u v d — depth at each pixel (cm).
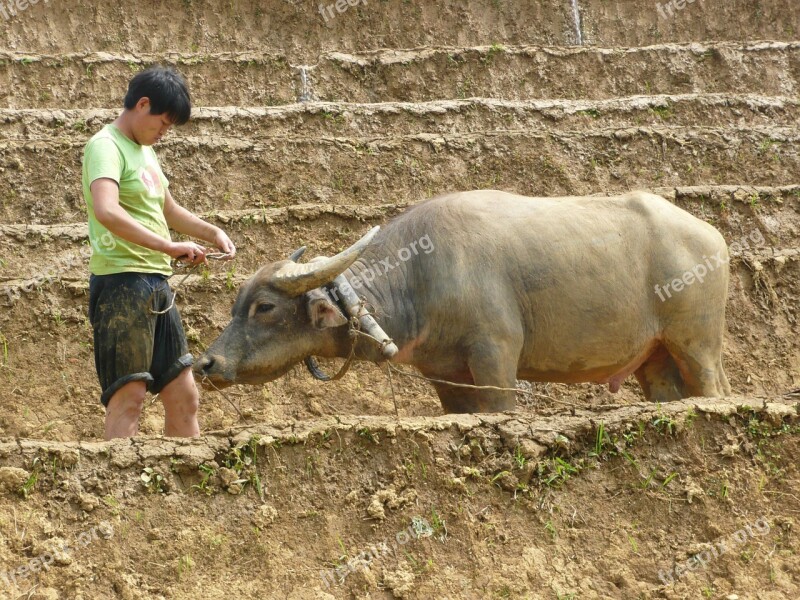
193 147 1730
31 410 1392
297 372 1462
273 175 1742
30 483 929
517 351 1206
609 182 1825
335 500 970
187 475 959
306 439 989
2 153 1667
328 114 1867
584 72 2097
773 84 2128
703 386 1263
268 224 1628
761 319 1636
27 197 1656
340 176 1758
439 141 1808
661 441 1040
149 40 2147
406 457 997
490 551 959
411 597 920
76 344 1458
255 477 965
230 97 1984
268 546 936
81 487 938
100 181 996
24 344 1445
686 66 2119
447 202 1243
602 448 1027
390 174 1772
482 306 1190
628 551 973
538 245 1221
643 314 1250
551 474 1006
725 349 1602
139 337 1030
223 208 1705
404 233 1224
